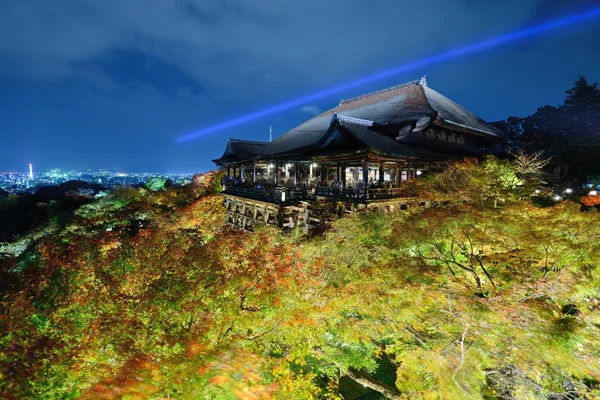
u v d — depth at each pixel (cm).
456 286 973
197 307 812
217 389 706
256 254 1092
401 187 2180
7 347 678
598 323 831
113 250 1091
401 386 868
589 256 926
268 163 3453
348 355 1062
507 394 773
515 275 1056
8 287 978
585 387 723
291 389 867
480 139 3797
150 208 3728
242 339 884
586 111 3434
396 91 4012
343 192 2047
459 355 816
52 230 3425
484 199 1641
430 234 1157
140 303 800
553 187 3098
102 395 625
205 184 4694
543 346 731
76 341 738
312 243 1377
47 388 632
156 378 670
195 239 1207
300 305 933
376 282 1045
